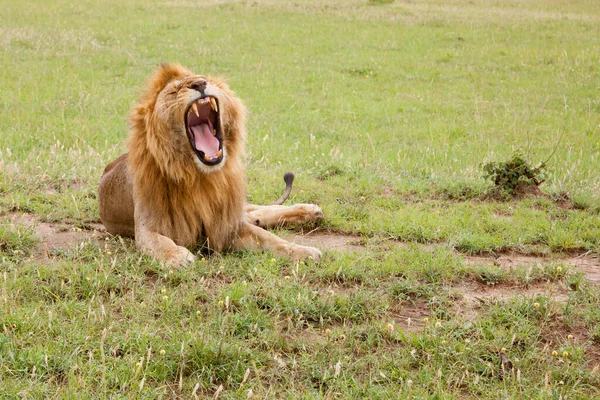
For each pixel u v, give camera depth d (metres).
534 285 9.53
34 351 7.18
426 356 7.53
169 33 37.75
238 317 8.00
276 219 11.79
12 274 9.15
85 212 12.48
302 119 23.03
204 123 10.47
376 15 44.19
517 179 13.96
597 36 39.00
